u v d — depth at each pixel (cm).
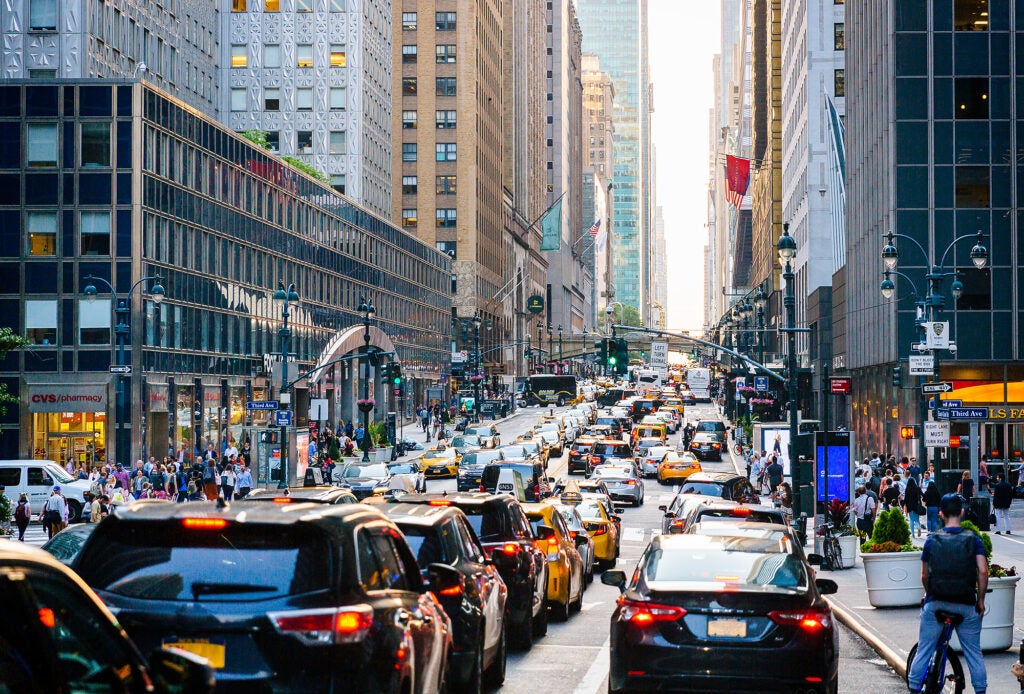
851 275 7894
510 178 19375
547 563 1975
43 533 4322
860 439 7762
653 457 7188
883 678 1574
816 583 1367
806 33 10312
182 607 755
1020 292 6050
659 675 1179
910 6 6178
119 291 6006
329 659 760
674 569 1252
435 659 965
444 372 14300
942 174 6134
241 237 7469
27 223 6038
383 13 12075
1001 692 1418
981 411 4075
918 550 2208
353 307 10119
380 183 11956
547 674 1541
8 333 3756
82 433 5981
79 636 516
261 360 7788
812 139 10162
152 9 8156
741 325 12750
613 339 5341
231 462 5416
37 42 6931
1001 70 6128
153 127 6206
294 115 10838
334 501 1781
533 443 6097
